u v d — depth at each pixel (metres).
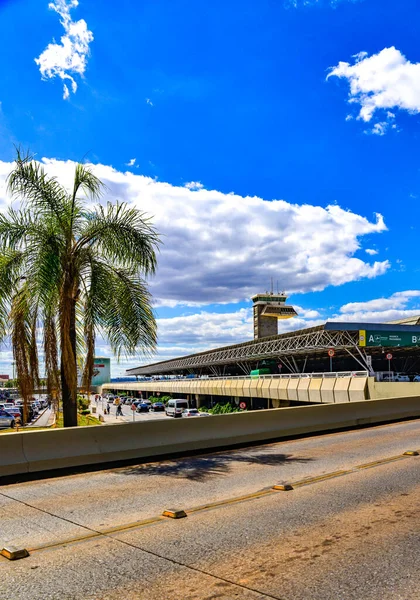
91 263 13.84
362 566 5.03
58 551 5.64
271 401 63.78
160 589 4.55
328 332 53.28
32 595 4.45
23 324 12.73
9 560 5.38
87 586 4.63
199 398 98.31
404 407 21.92
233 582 4.68
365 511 7.12
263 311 140.62
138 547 5.73
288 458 12.17
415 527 6.32
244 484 9.20
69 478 10.36
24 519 7.06
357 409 19.38
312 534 6.09
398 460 11.34
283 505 7.55
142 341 13.98
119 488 9.14
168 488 9.02
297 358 79.25
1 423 37.22
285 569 4.98
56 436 11.15
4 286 12.60
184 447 13.36
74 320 13.84
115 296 13.84
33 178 13.32
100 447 11.76
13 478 10.21
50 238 12.98
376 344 49.72
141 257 13.67
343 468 10.55
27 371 12.81
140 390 140.88
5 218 13.06
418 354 66.38
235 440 14.66
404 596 4.32
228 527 6.46
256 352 74.62
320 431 17.42
